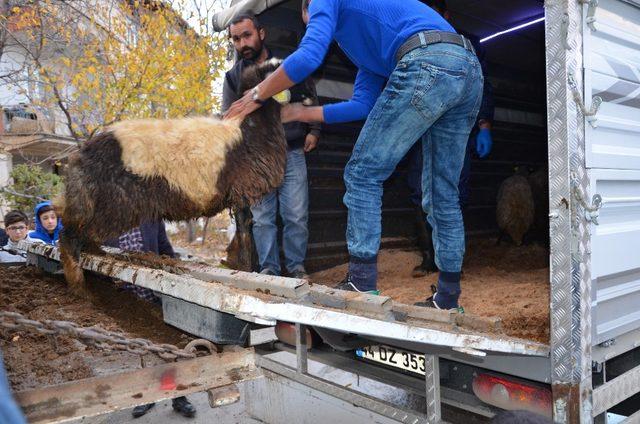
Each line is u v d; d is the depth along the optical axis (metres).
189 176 2.43
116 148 2.38
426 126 2.31
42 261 3.72
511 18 4.89
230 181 2.53
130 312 2.78
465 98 2.36
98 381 1.66
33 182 11.30
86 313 2.71
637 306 2.35
